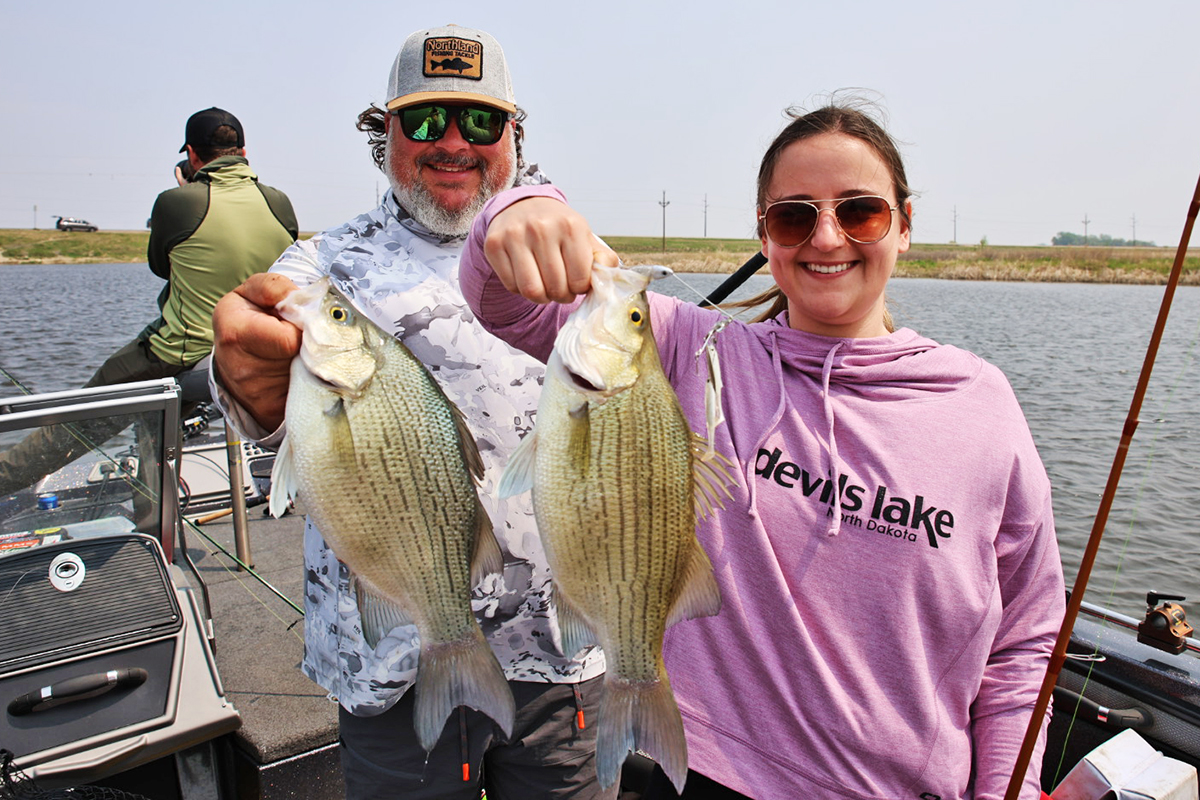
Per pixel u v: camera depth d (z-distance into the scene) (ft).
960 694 5.50
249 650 11.07
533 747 7.53
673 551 4.88
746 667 5.60
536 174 8.66
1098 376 41.78
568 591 4.82
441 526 5.24
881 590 5.35
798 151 5.67
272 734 9.05
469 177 7.34
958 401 5.67
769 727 5.53
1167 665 8.05
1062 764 8.68
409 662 6.73
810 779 5.42
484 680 5.14
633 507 4.80
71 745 7.36
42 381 36.29
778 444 5.66
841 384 5.78
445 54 7.06
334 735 9.25
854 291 5.71
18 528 8.46
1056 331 58.65
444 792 7.22
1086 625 8.92
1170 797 6.66
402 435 5.14
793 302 6.03
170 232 13.48
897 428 5.55
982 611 5.35
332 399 4.93
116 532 9.00
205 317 13.88
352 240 7.32
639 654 4.84
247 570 13.02
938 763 5.38
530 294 4.33
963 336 55.67
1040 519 5.65
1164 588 18.38
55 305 72.33
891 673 5.36
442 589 5.24
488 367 6.96
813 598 5.45
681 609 4.95
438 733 5.06
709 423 5.09
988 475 5.47
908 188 6.08
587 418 4.69
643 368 4.83
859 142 5.56
